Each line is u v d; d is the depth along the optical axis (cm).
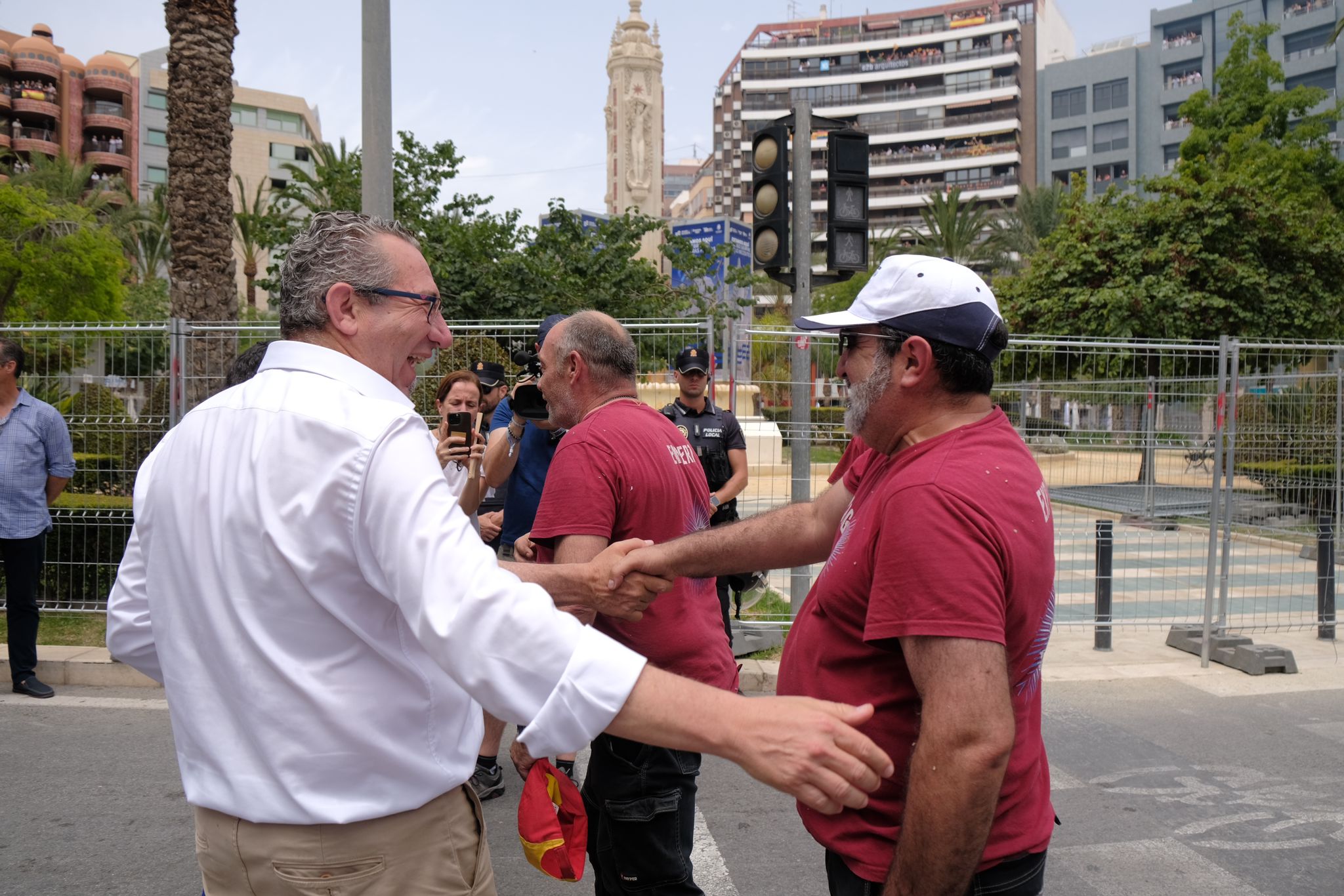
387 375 159
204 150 801
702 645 271
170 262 812
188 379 673
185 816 400
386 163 686
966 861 139
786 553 211
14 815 399
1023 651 155
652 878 254
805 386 646
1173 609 851
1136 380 725
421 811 147
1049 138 7600
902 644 149
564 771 402
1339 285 1942
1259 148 2212
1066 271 2006
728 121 8831
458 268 1429
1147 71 7025
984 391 169
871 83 8275
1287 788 441
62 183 3438
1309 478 778
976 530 146
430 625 127
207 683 143
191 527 142
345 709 138
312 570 134
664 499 273
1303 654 689
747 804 423
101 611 681
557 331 297
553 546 272
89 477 683
